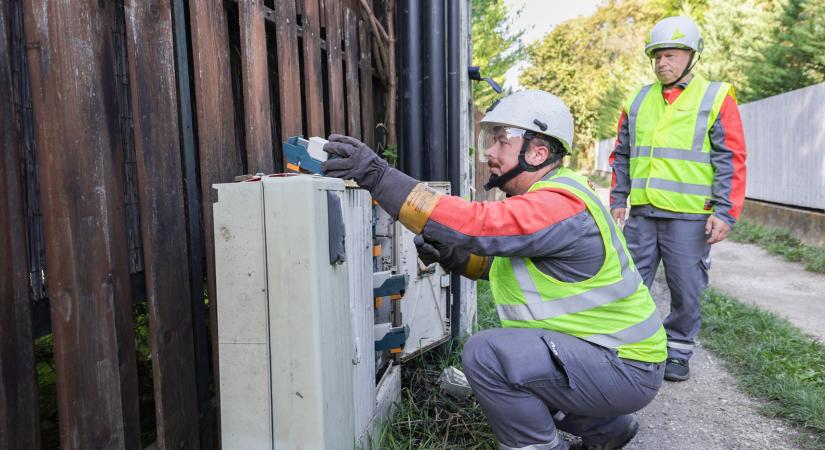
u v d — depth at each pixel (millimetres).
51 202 1319
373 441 2129
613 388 1790
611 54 35438
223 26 1988
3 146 1302
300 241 1363
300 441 1406
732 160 3072
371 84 3572
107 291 1488
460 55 3502
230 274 1401
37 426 1397
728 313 4379
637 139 3373
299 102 2512
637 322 1814
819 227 7820
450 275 3293
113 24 1749
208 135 1871
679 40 3043
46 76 1307
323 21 2854
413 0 3350
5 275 1307
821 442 2521
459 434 2432
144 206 1593
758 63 11570
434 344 3018
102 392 1469
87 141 1423
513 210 1629
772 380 3129
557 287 1785
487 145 1941
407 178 1648
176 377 1732
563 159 1888
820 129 8258
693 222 3158
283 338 1391
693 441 2572
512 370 1766
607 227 1758
